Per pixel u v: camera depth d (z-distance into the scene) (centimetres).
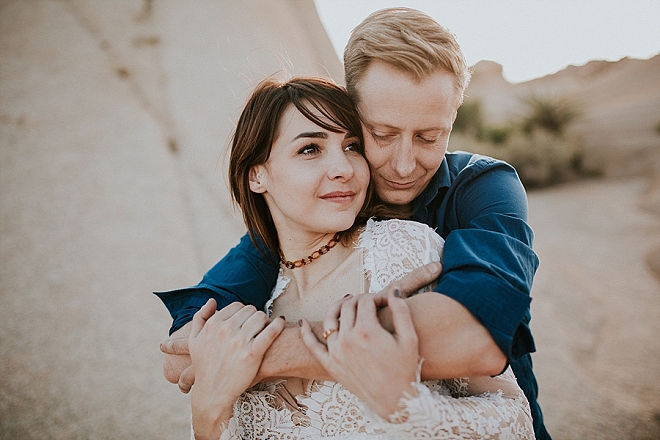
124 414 364
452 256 128
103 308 424
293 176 139
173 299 167
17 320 408
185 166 527
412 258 137
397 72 139
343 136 142
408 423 113
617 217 947
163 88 561
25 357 390
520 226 144
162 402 375
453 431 116
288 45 652
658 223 861
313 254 151
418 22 140
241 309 138
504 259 127
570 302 575
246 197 158
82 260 445
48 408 362
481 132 1753
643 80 3622
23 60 518
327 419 133
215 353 131
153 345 411
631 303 562
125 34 571
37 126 492
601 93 3722
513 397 142
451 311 116
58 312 416
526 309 117
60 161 483
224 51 591
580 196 1236
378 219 161
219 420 131
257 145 145
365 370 114
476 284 118
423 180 161
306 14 767
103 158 495
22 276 428
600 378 420
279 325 129
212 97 562
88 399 371
